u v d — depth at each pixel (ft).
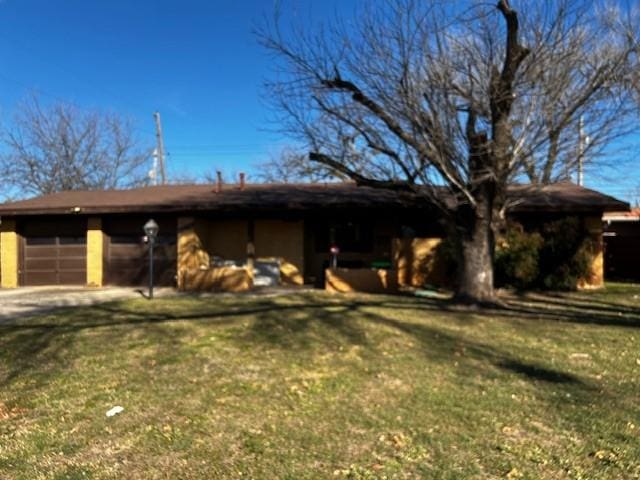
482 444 14.15
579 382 19.75
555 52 35.78
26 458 13.79
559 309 39.04
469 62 36.83
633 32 38.06
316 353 24.67
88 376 21.26
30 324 33.30
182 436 14.97
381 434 14.88
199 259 61.16
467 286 40.29
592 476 12.33
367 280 53.67
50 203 64.13
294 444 14.29
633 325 31.99
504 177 38.04
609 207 53.78
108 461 13.52
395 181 40.68
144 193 69.82
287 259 62.95
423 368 21.84
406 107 36.50
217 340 27.78
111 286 61.72
